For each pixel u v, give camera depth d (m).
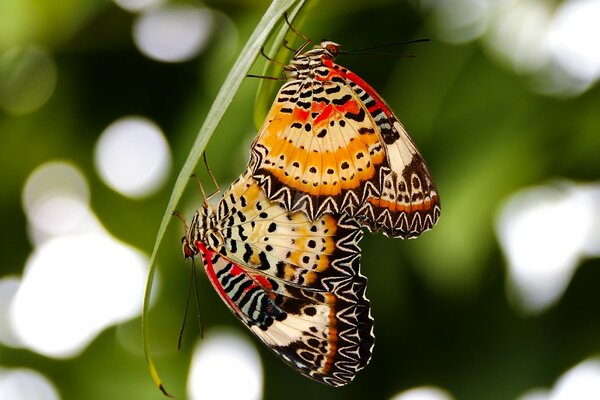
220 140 0.60
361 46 0.60
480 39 0.59
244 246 0.54
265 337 0.56
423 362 0.62
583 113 0.59
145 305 0.48
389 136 0.54
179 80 0.63
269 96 0.52
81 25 0.62
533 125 0.59
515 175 0.58
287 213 0.54
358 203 0.54
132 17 0.62
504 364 0.62
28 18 0.62
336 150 0.53
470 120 0.59
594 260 0.61
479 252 0.58
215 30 0.62
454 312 0.62
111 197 0.65
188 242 0.55
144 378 0.65
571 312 0.62
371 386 0.63
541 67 0.59
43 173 0.65
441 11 0.59
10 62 0.64
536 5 0.58
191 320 0.64
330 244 0.54
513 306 0.62
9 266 0.67
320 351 0.56
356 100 0.53
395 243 0.61
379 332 0.62
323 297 0.55
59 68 0.64
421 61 0.59
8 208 0.66
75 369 0.66
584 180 0.60
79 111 0.64
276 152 0.53
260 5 0.61
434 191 0.54
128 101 0.64
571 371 0.62
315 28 0.60
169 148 0.63
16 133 0.65
